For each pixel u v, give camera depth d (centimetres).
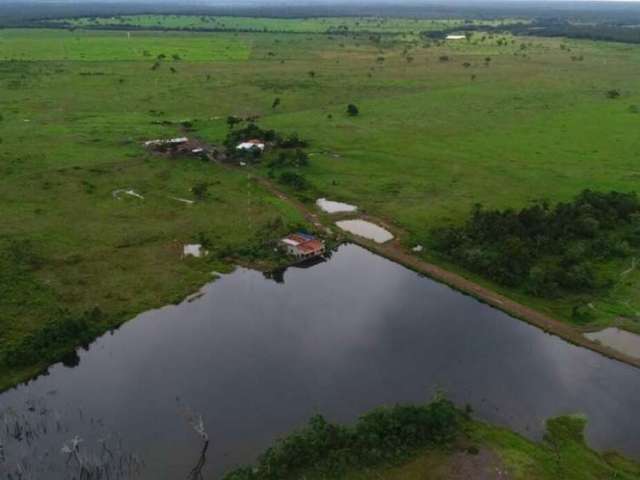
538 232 6856
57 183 8238
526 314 5619
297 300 5853
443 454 3950
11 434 4119
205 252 6625
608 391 4716
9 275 5853
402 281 6238
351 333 5350
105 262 6300
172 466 3925
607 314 5641
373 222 7488
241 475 3688
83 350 5050
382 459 3872
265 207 7738
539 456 4003
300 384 4684
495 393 4647
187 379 4712
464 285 6100
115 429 4203
